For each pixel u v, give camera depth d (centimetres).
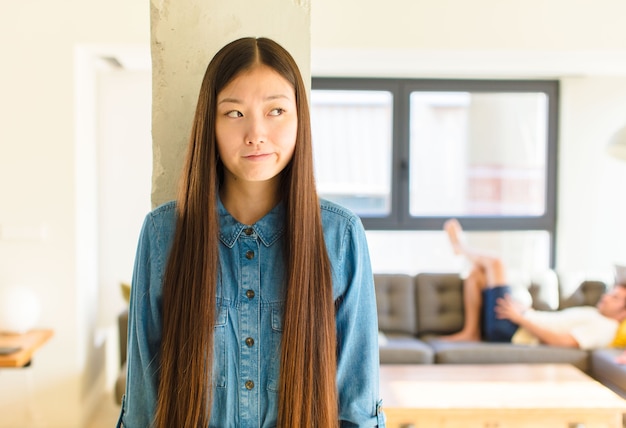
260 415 112
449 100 479
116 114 417
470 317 385
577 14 350
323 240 111
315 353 109
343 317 115
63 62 327
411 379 296
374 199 482
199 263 106
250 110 103
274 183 113
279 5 135
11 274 333
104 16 326
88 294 359
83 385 348
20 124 328
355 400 116
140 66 401
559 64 415
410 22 347
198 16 134
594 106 470
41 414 340
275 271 111
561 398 269
